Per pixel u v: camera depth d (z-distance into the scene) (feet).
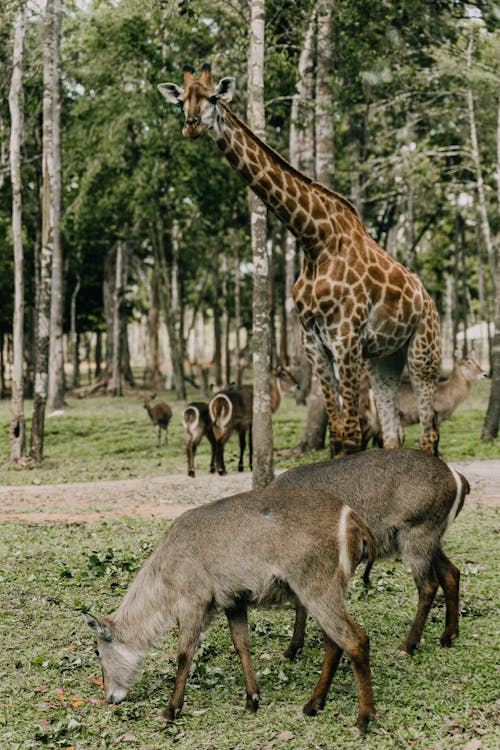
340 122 83.82
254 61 35.35
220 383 108.78
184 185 89.25
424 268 126.52
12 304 111.14
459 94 76.59
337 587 15.98
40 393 56.08
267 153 29.32
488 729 15.40
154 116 79.87
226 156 29.07
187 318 203.10
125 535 31.27
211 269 126.41
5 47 65.41
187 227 105.19
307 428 54.85
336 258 30.35
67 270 109.60
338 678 18.26
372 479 19.16
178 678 16.66
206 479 46.14
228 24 67.10
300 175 29.96
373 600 23.12
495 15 49.14
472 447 52.80
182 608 16.61
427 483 19.01
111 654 16.99
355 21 52.65
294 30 51.49
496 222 94.07
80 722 16.66
